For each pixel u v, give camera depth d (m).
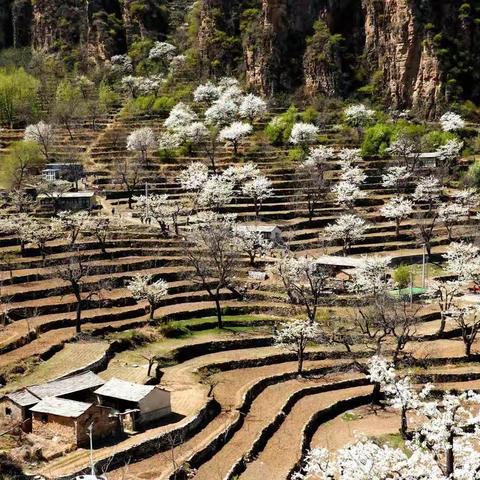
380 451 45.22
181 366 86.12
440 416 48.47
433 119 195.50
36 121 196.75
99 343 88.12
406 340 87.06
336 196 146.75
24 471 58.81
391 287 100.50
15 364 79.56
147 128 175.12
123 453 62.78
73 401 67.50
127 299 101.88
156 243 120.94
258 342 93.25
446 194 151.12
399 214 131.75
